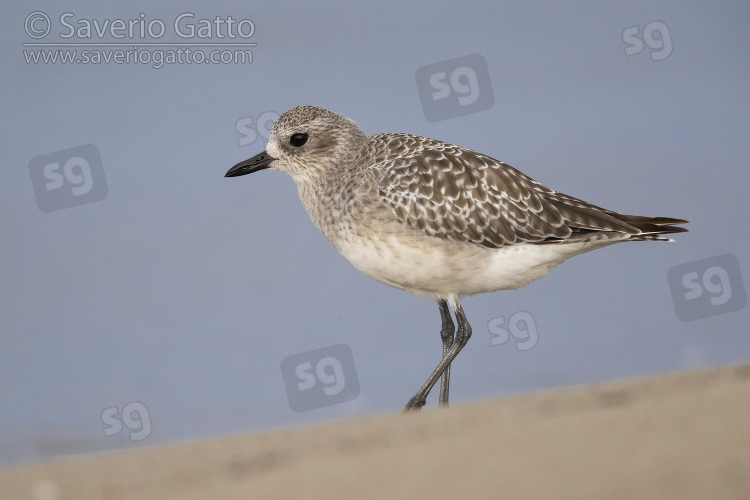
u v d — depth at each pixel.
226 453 8.41
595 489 6.20
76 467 8.68
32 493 7.89
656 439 6.91
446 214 11.99
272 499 6.77
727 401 7.68
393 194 12.05
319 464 7.45
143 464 8.48
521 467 6.70
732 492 5.95
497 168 12.27
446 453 7.22
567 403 8.50
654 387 8.77
